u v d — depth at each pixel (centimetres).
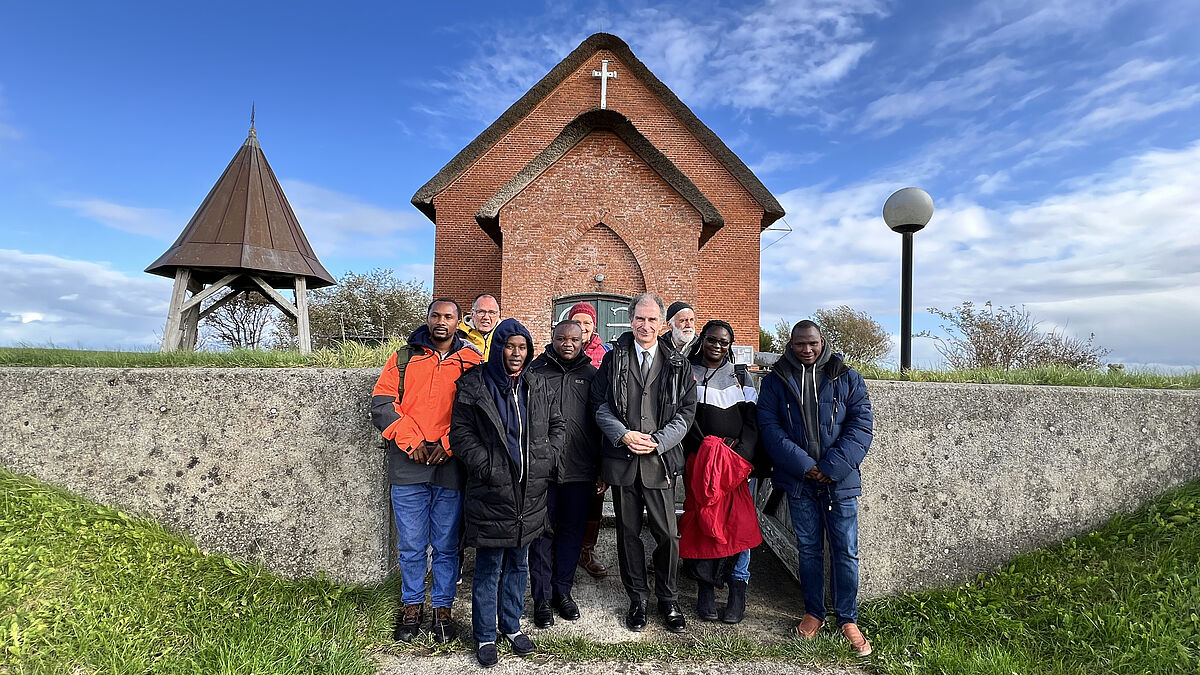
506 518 325
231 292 884
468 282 1493
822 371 367
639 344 381
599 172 1169
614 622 379
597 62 1588
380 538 386
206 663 292
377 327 2698
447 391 361
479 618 331
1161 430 409
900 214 621
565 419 378
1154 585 339
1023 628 340
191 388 376
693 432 393
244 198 832
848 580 356
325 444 384
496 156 1528
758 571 460
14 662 269
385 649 338
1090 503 404
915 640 347
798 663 337
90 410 368
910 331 625
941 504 399
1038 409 406
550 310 1156
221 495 376
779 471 381
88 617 297
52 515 339
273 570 377
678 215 1169
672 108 1577
